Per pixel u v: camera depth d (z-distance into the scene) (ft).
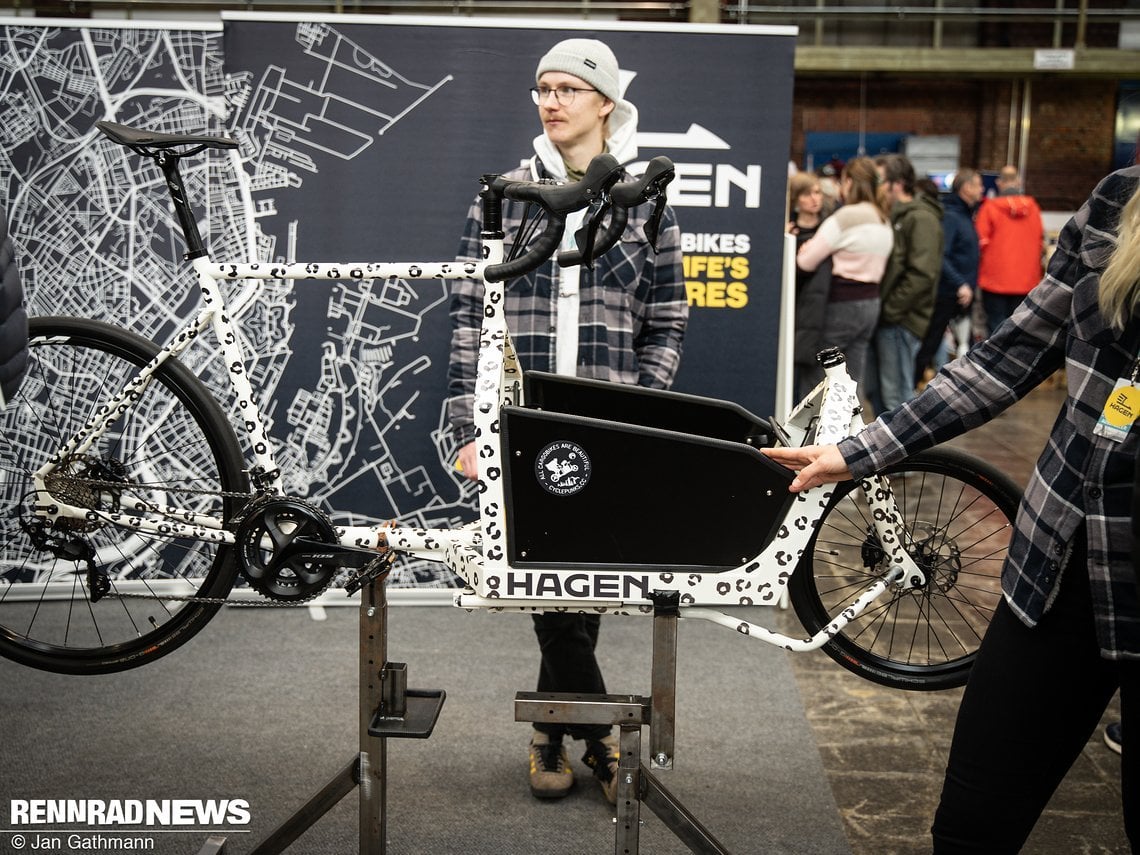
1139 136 5.49
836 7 40.34
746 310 11.76
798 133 43.42
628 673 10.71
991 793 5.63
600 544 6.27
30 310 11.62
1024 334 5.66
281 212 11.51
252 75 11.32
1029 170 42.80
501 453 6.17
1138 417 5.05
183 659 10.81
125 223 11.55
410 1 22.86
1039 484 5.44
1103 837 8.00
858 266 18.06
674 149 11.50
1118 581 5.11
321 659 10.87
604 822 8.21
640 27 11.32
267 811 8.10
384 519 12.01
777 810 8.34
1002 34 40.63
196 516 7.54
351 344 11.78
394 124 11.41
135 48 11.40
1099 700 5.55
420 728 6.68
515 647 11.24
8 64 11.37
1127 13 38.86
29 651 7.88
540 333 8.54
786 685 10.53
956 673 7.39
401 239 11.57
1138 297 4.89
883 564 7.45
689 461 6.15
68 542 7.57
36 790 8.30
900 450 5.96
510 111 11.40
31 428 11.43
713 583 6.30
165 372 7.57
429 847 7.79
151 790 8.34
